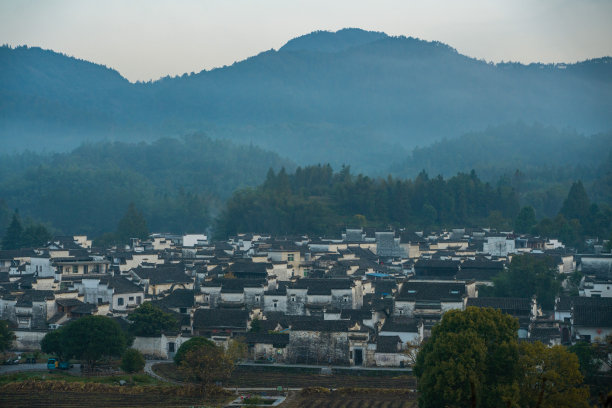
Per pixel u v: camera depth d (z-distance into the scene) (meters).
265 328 193.12
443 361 120.69
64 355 170.50
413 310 199.00
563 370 120.44
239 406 140.50
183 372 159.75
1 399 144.50
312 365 174.12
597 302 188.25
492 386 119.75
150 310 187.00
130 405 141.62
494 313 132.50
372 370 167.00
